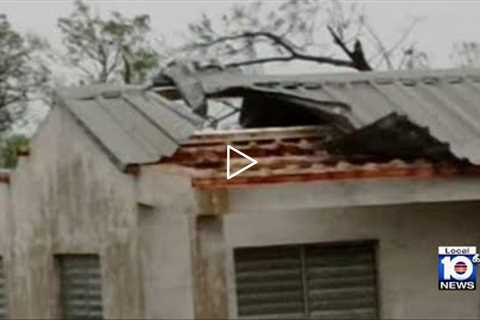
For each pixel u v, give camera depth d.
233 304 12.51
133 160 12.09
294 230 12.65
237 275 12.62
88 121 12.88
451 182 11.39
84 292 13.42
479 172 11.39
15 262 14.34
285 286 12.74
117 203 12.44
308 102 12.95
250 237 12.56
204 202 10.56
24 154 14.05
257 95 14.16
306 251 12.80
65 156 13.30
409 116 12.34
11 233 14.40
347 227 12.74
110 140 12.51
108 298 12.68
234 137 12.92
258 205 10.77
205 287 10.77
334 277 12.83
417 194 11.31
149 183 11.63
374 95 13.89
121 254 12.44
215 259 10.80
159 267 12.26
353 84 14.28
